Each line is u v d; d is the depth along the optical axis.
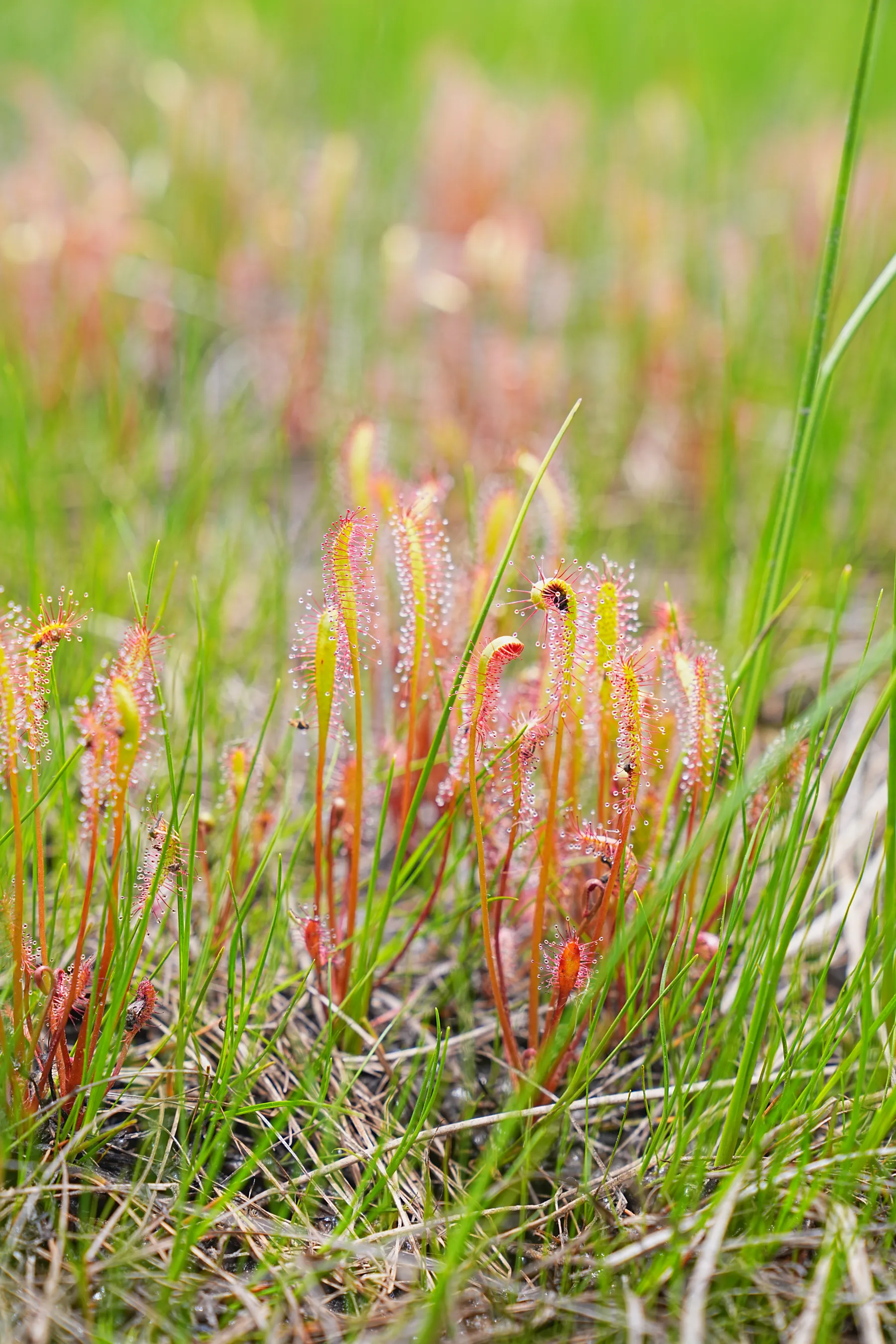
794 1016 0.51
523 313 0.89
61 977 0.47
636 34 1.48
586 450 0.76
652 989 0.52
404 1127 0.50
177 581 0.64
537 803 0.53
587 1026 0.51
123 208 0.89
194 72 1.32
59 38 1.40
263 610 0.62
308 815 0.51
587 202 1.07
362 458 0.52
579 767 0.50
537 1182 0.49
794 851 0.48
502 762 0.49
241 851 0.53
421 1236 0.47
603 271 1.03
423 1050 0.50
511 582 0.55
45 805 0.55
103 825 0.48
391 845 0.57
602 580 0.47
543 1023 0.52
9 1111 0.47
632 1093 0.50
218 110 1.10
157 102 1.14
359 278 0.98
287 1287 0.46
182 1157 0.48
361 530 0.48
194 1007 0.48
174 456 0.77
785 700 0.63
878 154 1.06
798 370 0.71
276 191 1.05
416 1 1.57
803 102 1.38
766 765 0.46
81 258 0.80
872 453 0.70
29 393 0.75
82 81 1.29
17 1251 0.46
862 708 0.61
